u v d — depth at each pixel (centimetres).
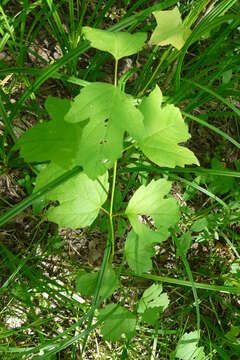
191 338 67
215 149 92
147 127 57
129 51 51
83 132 49
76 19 90
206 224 81
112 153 49
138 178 83
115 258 79
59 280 75
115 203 74
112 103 49
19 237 75
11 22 75
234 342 74
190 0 93
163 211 62
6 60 83
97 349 72
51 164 56
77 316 72
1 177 77
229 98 96
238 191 83
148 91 86
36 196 54
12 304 70
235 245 86
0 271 71
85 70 86
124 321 62
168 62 77
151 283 79
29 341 70
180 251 70
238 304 82
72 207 59
